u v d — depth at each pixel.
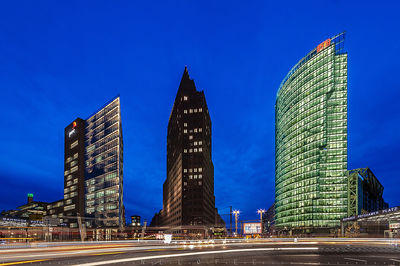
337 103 147.62
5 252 30.53
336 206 138.75
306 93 159.38
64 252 30.25
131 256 25.72
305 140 156.12
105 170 162.62
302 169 155.50
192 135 180.12
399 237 62.47
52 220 70.81
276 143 199.25
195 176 173.12
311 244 46.59
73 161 187.25
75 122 191.12
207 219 184.75
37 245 43.91
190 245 45.22
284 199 171.38
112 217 151.25
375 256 25.48
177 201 185.75
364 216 73.00
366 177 154.75
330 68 148.50
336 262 21.25
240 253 28.48
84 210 173.75
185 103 186.25
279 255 26.38
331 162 144.12
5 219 102.31
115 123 162.00
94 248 36.97
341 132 145.12
